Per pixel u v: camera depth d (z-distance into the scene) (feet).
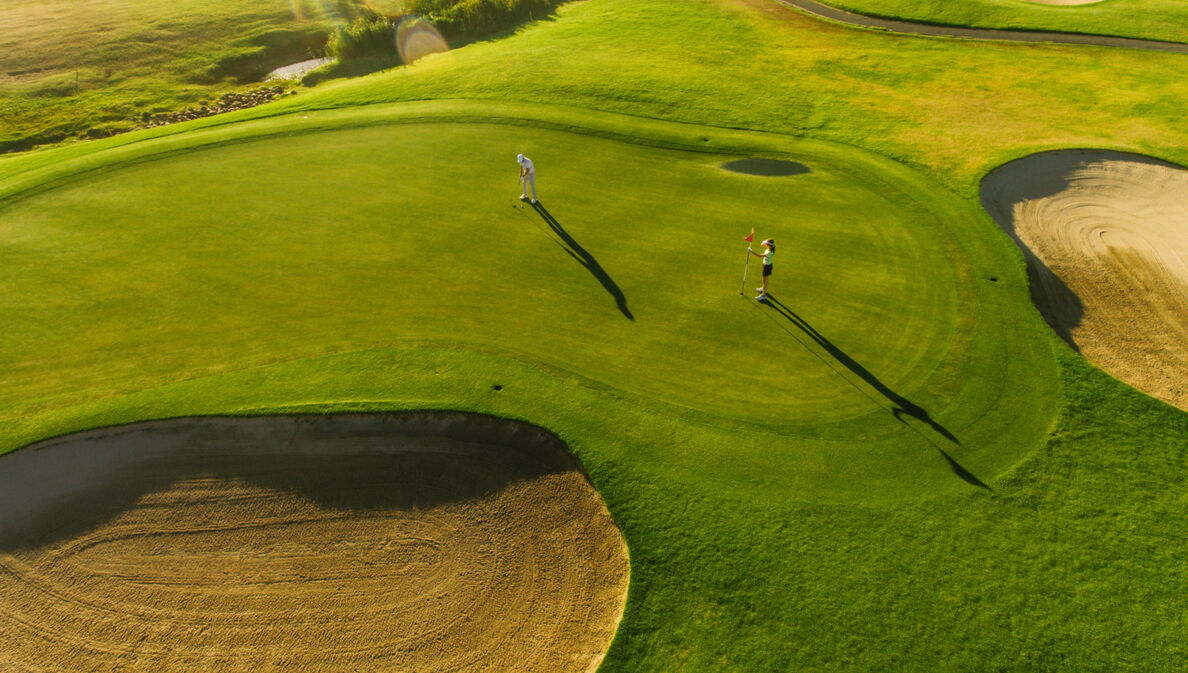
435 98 103.30
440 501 43.34
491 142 89.35
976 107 98.53
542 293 60.23
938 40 125.18
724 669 34.76
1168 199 77.00
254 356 53.06
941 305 59.36
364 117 96.58
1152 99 98.22
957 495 42.80
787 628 36.22
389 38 152.56
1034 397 50.03
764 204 75.41
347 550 41.24
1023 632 35.78
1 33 153.48
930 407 49.01
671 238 68.69
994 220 72.59
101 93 132.87
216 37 158.10
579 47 124.67
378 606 38.78
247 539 41.81
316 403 48.34
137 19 164.45
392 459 45.39
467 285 61.21
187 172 82.33
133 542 41.78
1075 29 125.70
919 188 78.28
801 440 46.16
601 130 92.27
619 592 39.04
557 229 69.97
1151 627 35.86
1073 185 79.51
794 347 54.29
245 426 47.11
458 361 52.19
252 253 66.08
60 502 43.73
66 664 36.94
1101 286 64.28
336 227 70.38
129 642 37.65
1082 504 42.34
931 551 39.63
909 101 101.14
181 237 68.80
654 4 152.35
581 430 46.34
